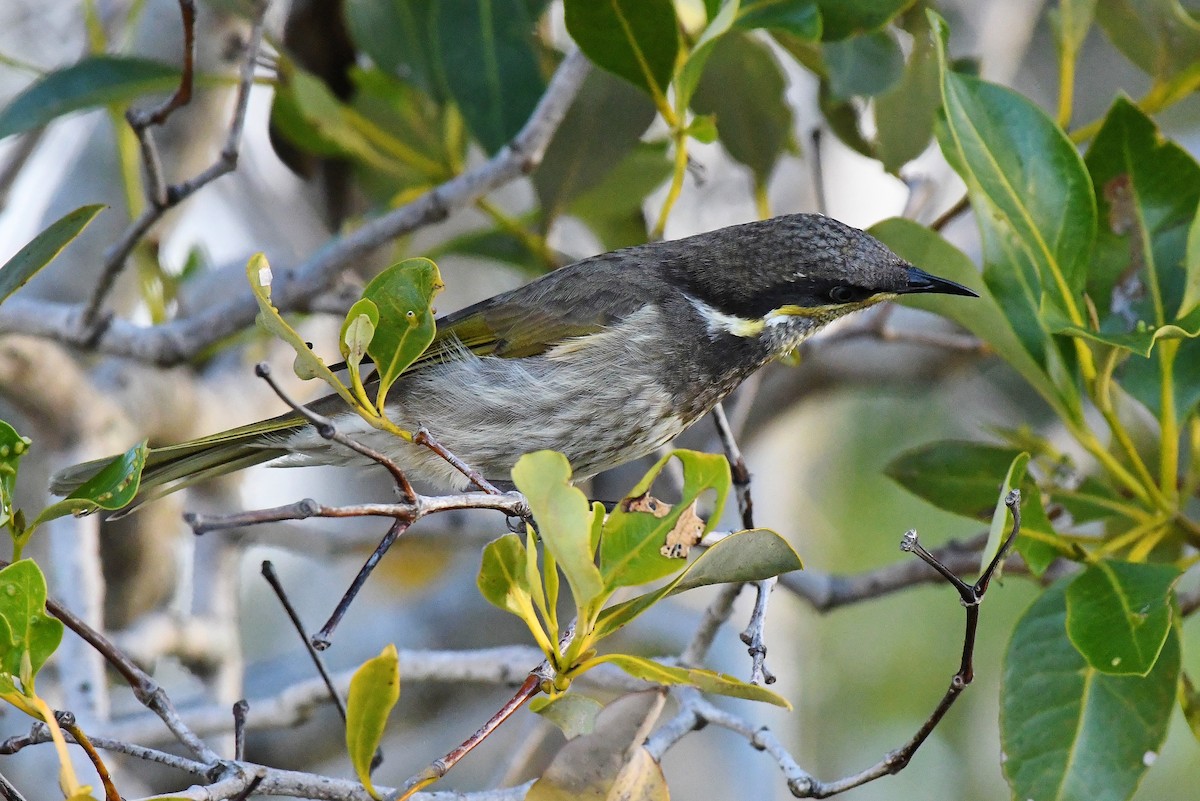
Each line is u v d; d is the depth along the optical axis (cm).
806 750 1580
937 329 1539
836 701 1634
